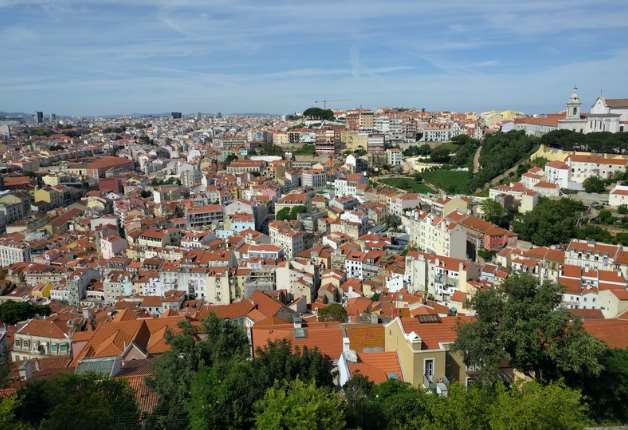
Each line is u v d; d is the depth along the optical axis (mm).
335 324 95875
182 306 193250
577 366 67250
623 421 73625
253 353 82438
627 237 186250
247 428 58875
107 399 65375
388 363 75375
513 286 75000
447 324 78938
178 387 70625
